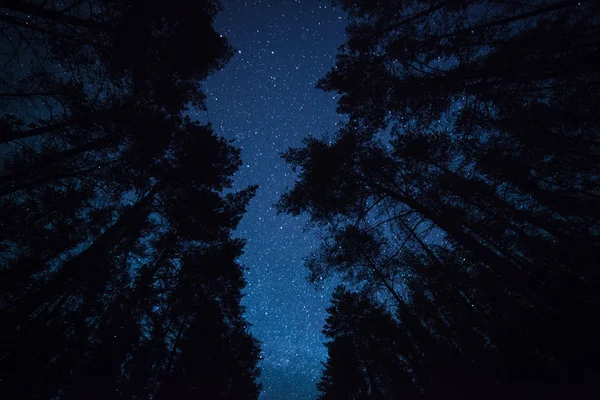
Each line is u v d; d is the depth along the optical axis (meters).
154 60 6.87
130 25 5.26
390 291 10.40
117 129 6.93
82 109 6.31
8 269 6.58
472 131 7.23
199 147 9.15
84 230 8.23
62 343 6.51
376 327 11.77
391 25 6.47
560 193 7.12
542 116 5.98
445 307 11.18
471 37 5.27
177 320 11.33
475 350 8.64
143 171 8.31
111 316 7.87
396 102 6.78
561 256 6.24
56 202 7.18
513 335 6.91
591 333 5.01
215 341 10.55
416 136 8.56
